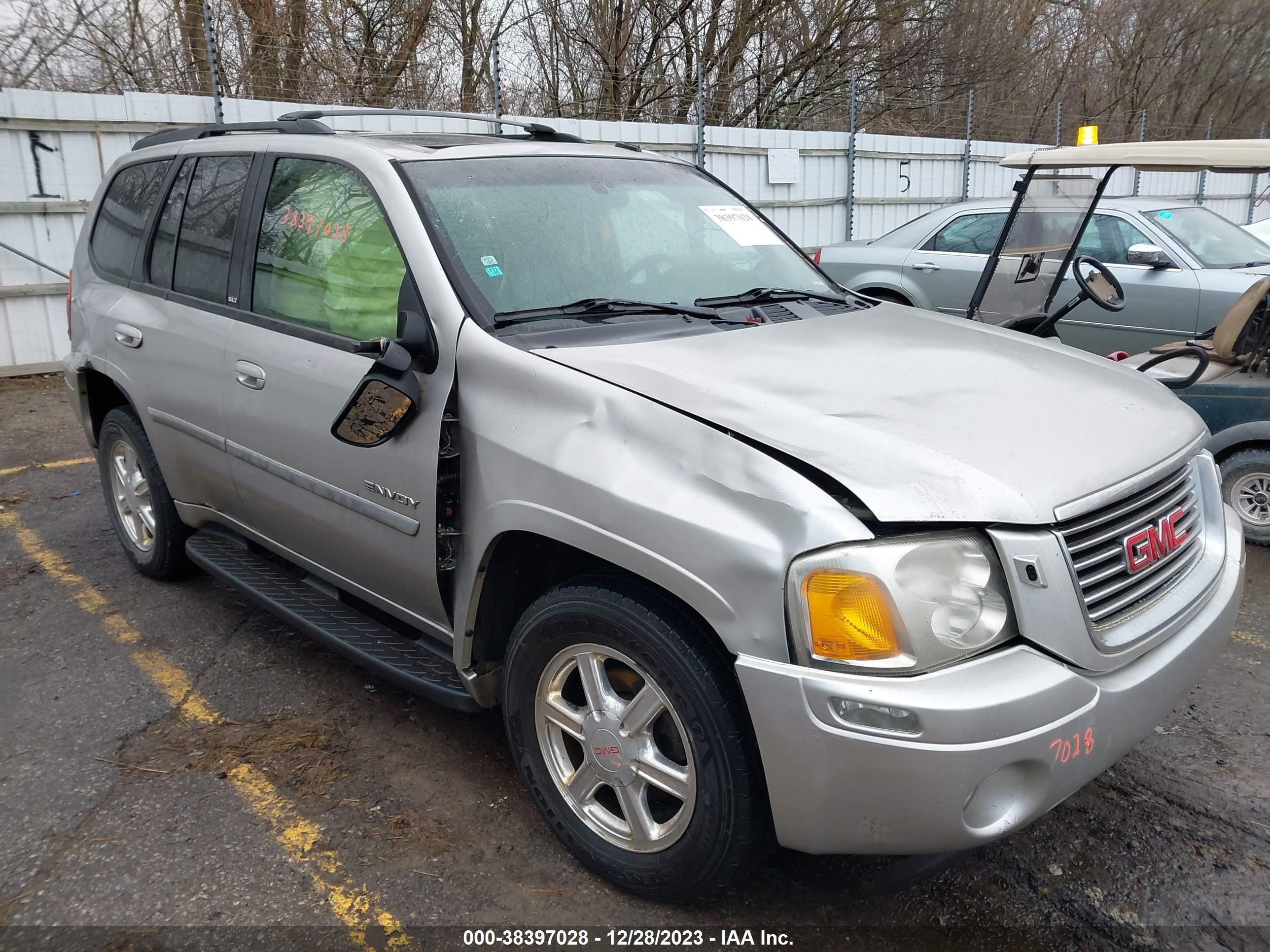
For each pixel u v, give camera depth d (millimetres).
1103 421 2525
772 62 17953
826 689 2031
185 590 4586
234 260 3609
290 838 2822
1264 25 24406
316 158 3381
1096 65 24359
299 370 3174
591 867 2641
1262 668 3873
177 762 3205
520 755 2756
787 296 3471
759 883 2666
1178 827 2910
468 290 2832
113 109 8758
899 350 2904
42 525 5461
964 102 19844
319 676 3785
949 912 2572
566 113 16000
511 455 2561
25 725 3434
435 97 13898
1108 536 2277
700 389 2453
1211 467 2910
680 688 2279
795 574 2066
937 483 2117
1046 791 2119
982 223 8406
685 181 3855
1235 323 5004
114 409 4492
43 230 8734
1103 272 4582
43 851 2766
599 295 3082
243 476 3580
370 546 3068
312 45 13148
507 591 2811
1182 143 4176
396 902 2570
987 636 2092
